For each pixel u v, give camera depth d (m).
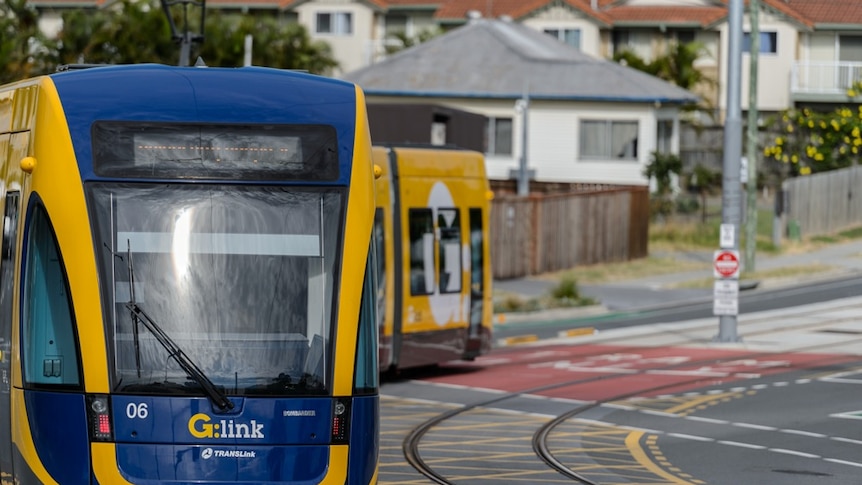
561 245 94.75
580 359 56.25
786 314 72.19
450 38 136.88
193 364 21.92
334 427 22.20
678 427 38.88
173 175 22.77
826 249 105.19
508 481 30.39
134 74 23.64
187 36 63.97
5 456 23.72
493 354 58.66
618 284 88.69
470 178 51.34
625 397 45.03
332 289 22.67
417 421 39.69
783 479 30.97
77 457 21.70
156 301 22.16
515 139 129.12
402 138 97.50
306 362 22.28
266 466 21.86
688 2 154.88
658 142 131.38
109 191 22.52
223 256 22.50
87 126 22.75
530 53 133.75
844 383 47.97
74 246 22.14
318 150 23.27
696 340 62.41
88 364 21.77
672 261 101.19
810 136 128.12
